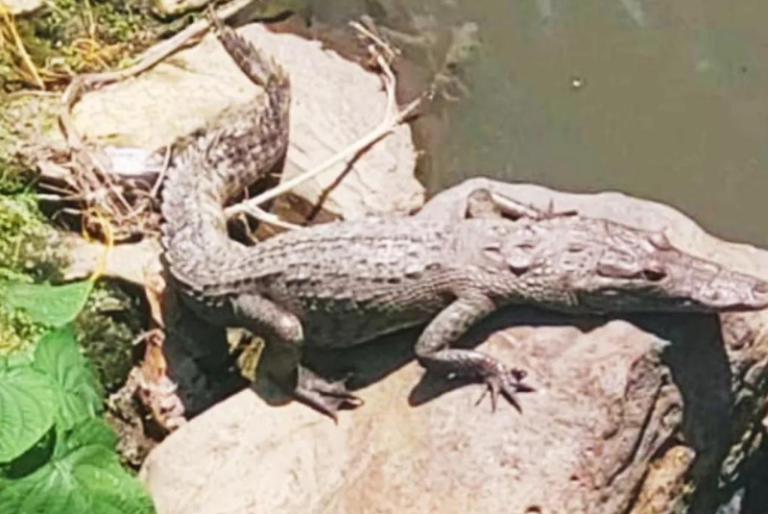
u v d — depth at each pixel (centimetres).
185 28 966
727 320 786
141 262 864
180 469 786
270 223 893
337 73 955
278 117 904
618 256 773
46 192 880
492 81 942
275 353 809
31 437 733
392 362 804
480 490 745
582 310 783
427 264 791
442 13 968
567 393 762
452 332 782
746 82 936
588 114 927
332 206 902
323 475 772
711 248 824
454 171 916
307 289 802
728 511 840
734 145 914
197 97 921
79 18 961
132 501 753
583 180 902
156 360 855
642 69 941
